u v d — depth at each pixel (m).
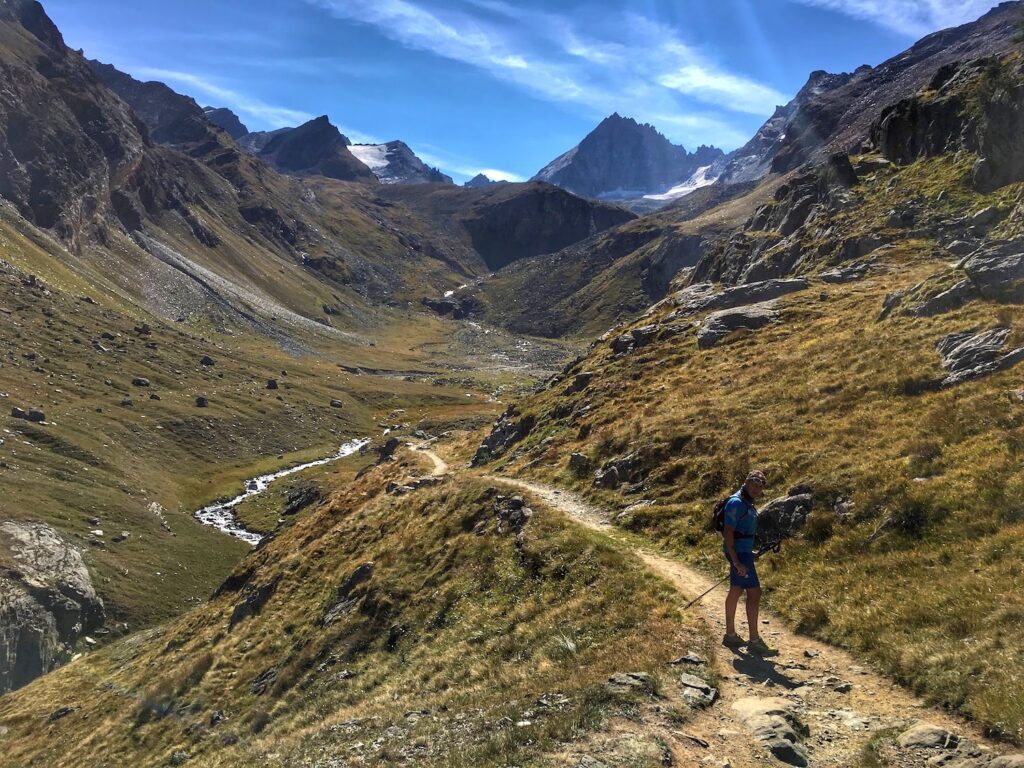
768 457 24.92
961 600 13.59
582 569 21.67
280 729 22.05
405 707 17.30
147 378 153.88
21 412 113.50
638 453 30.92
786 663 13.67
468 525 30.61
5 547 78.75
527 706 13.31
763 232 86.81
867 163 77.44
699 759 9.99
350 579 32.12
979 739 10.00
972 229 52.22
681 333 53.19
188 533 98.94
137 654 50.97
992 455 18.22
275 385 179.88
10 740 40.22
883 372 27.92
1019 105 57.16
